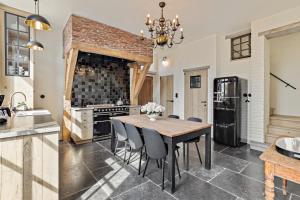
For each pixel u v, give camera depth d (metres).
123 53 4.13
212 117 4.72
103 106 4.71
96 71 5.02
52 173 1.62
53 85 4.32
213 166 2.78
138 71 5.38
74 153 3.40
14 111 2.83
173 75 6.16
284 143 1.46
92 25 3.61
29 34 3.37
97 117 4.38
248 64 4.24
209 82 4.80
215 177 2.41
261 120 3.63
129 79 5.78
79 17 3.44
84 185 2.20
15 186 1.47
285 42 4.31
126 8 3.16
